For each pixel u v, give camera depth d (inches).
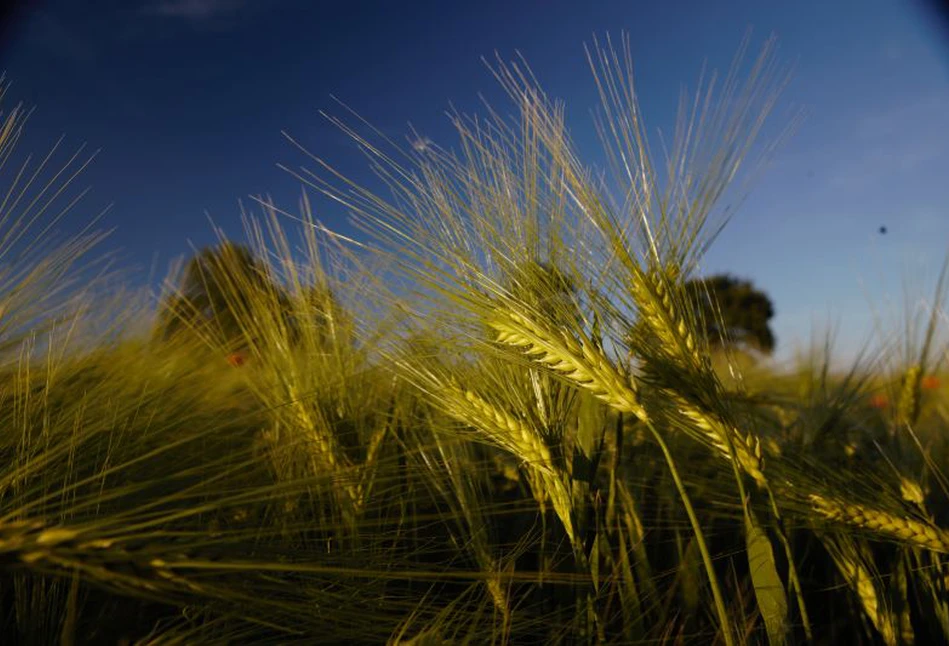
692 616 12.8
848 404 19.6
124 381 15.6
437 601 12.8
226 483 10.5
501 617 11.7
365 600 10.3
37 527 7.1
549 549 12.9
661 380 10.7
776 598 10.2
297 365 16.5
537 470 12.5
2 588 11.0
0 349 13.6
